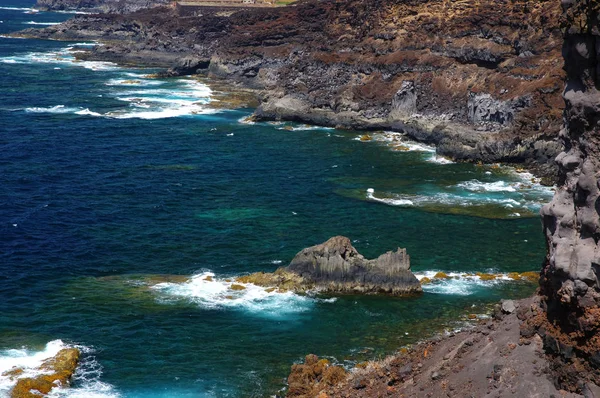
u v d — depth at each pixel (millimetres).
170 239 71062
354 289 59062
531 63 114312
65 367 47062
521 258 67312
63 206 80188
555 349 30594
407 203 83125
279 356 49438
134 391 45219
